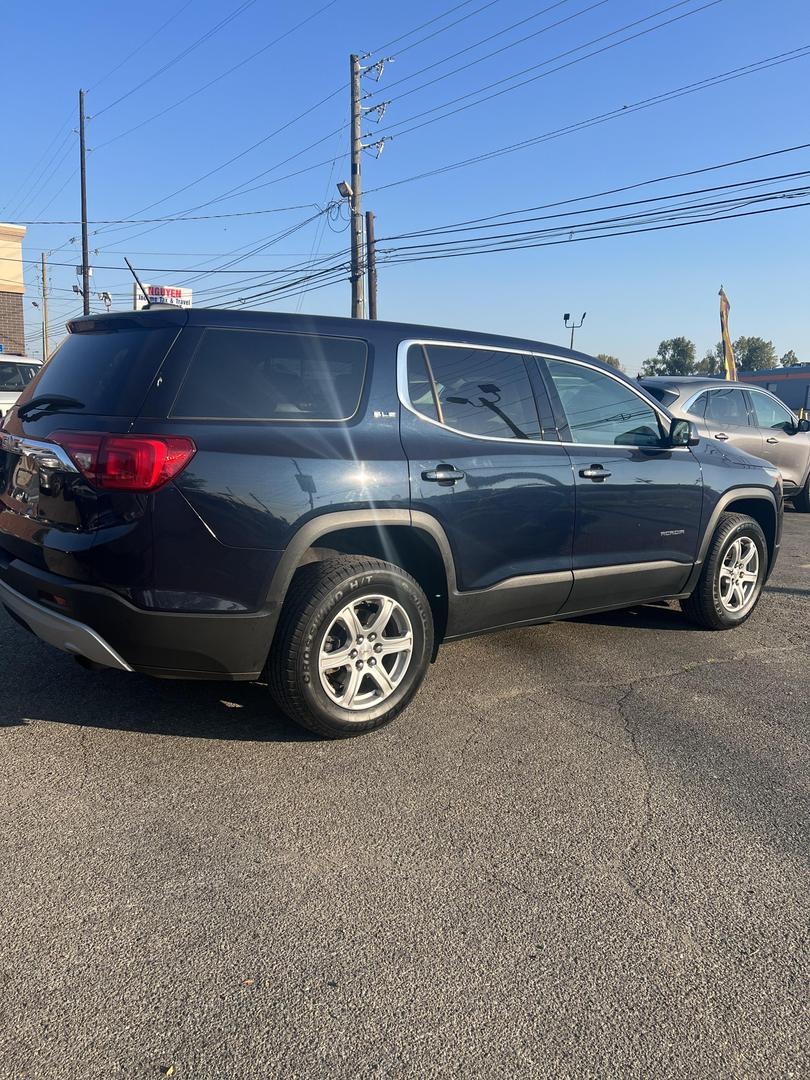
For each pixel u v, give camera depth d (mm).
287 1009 2102
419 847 2855
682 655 4984
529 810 3129
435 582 3951
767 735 3859
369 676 3654
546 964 2301
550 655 4910
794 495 11203
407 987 2191
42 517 3354
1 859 2701
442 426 3844
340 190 24062
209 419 3191
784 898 2639
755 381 42312
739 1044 2039
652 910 2557
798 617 5922
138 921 2420
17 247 23875
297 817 3018
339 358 3609
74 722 3717
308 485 3318
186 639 3162
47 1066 1907
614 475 4520
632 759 3574
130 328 3400
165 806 3061
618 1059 1982
